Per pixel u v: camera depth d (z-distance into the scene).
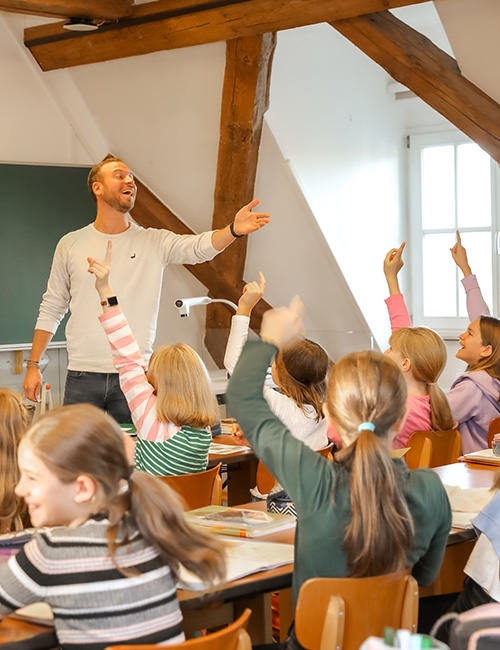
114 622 1.51
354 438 1.75
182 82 5.25
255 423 1.78
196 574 1.59
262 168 5.34
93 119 5.98
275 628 2.98
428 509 1.80
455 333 6.10
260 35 4.65
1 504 2.08
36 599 1.52
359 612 1.71
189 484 2.86
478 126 4.34
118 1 4.94
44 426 1.55
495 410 3.68
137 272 3.88
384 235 6.02
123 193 3.82
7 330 5.69
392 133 6.05
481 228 5.95
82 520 1.57
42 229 5.81
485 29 4.11
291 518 2.30
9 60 5.82
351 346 5.97
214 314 6.25
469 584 2.10
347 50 5.53
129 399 2.91
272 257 5.89
